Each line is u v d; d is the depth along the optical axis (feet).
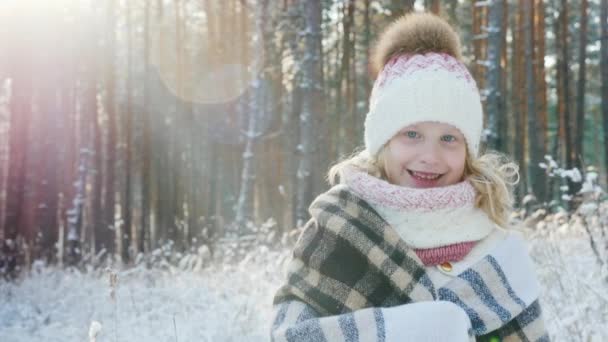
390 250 5.85
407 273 5.80
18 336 23.81
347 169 6.40
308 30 41.65
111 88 68.64
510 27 67.97
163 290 25.77
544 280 14.66
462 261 6.17
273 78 64.08
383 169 6.50
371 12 70.33
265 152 69.87
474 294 6.01
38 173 53.01
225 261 28.55
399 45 6.55
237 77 75.46
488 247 6.27
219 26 80.38
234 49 76.13
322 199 6.23
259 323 17.29
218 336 16.81
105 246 61.05
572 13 76.79
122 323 20.93
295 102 53.01
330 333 5.29
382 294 5.77
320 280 5.87
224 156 76.89
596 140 99.96
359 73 82.69
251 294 19.97
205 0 78.02
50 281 35.12
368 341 5.18
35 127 53.72
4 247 47.09
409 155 6.18
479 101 6.44
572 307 12.63
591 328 11.82
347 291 5.79
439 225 6.08
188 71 79.05
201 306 22.09
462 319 5.27
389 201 6.05
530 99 55.16
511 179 6.87
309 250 5.99
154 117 79.87
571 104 72.79
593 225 16.49
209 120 77.20
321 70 51.55
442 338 5.17
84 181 58.75
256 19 51.75
